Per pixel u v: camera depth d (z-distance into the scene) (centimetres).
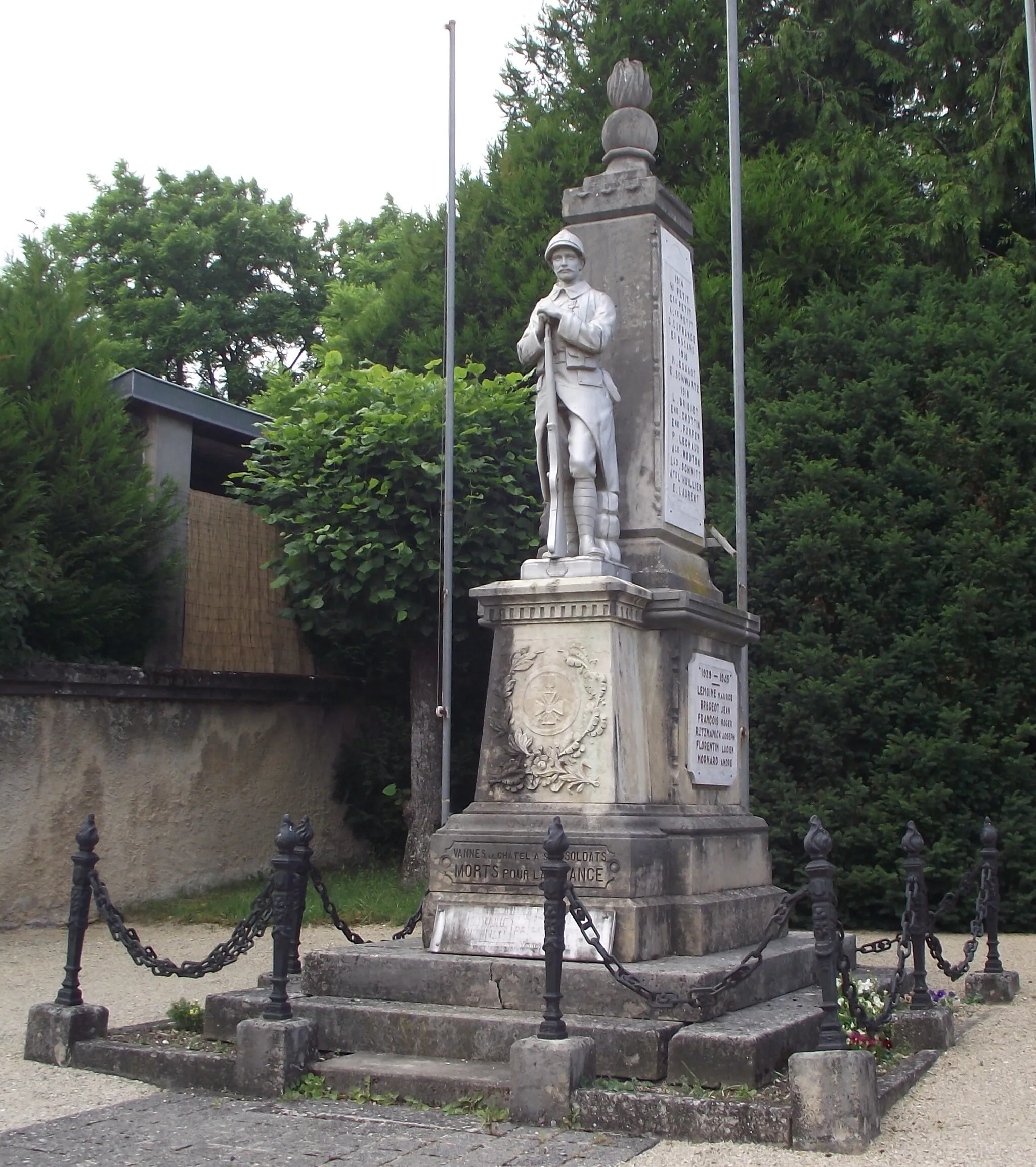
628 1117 534
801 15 1978
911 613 1328
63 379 1406
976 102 1828
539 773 717
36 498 1290
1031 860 1232
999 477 1347
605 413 777
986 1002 867
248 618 1634
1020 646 1273
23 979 963
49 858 1290
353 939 769
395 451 1446
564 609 728
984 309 1429
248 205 2841
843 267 1653
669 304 831
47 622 1337
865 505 1357
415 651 1545
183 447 1583
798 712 1295
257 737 1573
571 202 841
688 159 1823
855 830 1252
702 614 768
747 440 1419
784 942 796
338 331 2484
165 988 916
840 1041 521
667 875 705
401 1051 627
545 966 615
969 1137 524
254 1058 603
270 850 1574
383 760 1684
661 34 1903
